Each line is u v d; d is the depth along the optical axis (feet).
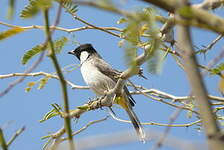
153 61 15.48
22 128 16.07
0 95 14.82
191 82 10.33
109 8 12.05
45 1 14.06
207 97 10.12
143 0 10.46
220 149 9.39
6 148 15.01
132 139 11.01
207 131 9.77
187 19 10.67
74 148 11.77
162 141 10.60
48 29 14.21
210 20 10.30
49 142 30.14
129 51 15.17
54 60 14.48
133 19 14.64
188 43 10.68
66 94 14.47
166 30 19.40
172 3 10.34
